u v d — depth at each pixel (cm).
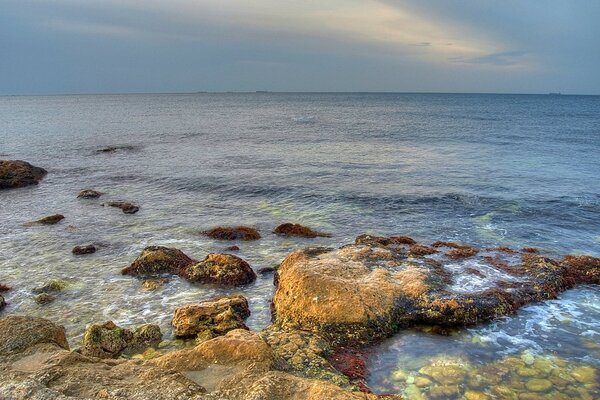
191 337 1295
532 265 1708
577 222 2438
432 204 2805
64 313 1482
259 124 9300
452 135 6794
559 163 4203
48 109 15988
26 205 2903
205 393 817
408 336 1285
